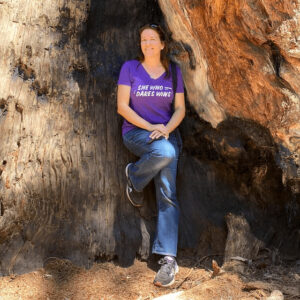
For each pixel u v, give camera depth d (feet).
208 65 11.60
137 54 12.61
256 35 10.34
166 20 12.10
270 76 10.74
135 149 11.53
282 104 10.94
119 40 12.51
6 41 11.49
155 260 12.04
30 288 10.85
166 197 11.58
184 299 10.14
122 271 11.62
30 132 11.60
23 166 11.50
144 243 12.02
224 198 12.74
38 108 11.68
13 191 11.37
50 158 11.66
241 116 11.77
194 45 11.63
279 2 9.75
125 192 12.21
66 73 11.87
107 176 12.09
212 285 10.69
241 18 10.29
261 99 11.22
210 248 12.54
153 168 11.25
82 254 11.62
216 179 12.80
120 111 11.51
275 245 12.37
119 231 11.93
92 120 12.10
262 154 11.94
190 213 12.70
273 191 12.35
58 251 11.59
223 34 10.79
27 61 11.59
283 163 11.66
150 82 11.48
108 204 12.02
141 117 11.55
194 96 12.28
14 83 11.56
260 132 11.69
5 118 11.55
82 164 11.91
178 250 12.45
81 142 11.94
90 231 11.74
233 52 10.93
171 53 12.17
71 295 10.70
